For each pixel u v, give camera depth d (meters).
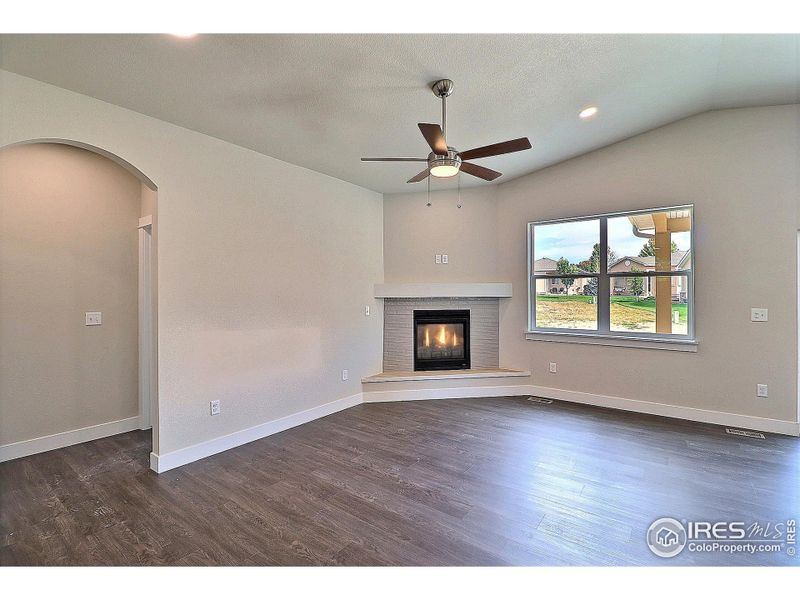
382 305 5.13
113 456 3.16
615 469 2.84
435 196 5.18
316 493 2.56
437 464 2.97
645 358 4.12
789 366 3.46
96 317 3.57
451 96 2.80
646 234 4.14
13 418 3.11
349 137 3.37
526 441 3.40
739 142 3.61
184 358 3.05
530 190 4.82
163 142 2.96
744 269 3.62
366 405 4.59
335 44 2.16
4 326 3.07
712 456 3.03
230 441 3.33
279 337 3.78
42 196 3.27
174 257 3.01
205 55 2.20
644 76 2.81
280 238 3.80
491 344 5.17
